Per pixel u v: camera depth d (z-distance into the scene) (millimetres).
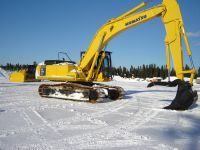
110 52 14102
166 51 10422
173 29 10328
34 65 27500
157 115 9141
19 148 5211
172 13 10391
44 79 14305
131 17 12211
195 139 6043
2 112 9125
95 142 5730
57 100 12883
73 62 14336
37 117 8352
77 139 5941
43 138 5957
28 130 6660
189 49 9844
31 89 19438
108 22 13047
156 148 5340
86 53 13602
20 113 9000
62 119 8133
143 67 92375
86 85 13883
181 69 10062
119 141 5832
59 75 13680
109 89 13781
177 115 9117
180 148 5348
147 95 16625
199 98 15438
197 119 8414
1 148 5188
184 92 10102
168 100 13789
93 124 7551
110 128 7094
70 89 13031
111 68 14125
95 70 13594
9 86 22625
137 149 5273
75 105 11273
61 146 5398
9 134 6234
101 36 13117
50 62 14445
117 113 9523
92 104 11734
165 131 6824
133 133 6586
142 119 8414
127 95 16531
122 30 12625
